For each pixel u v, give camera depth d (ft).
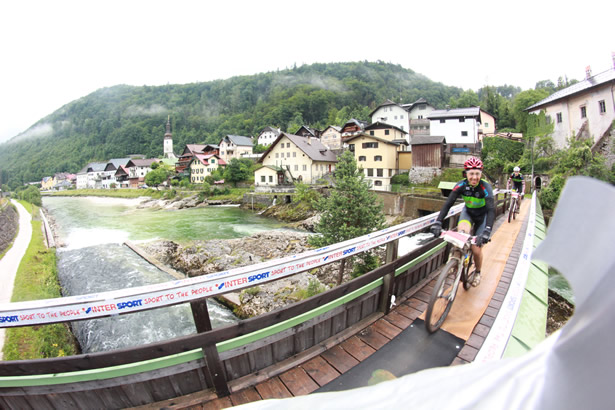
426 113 160.15
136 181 246.88
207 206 137.90
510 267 17.47
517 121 144.56
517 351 9.35
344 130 168.04
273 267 8.52
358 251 10.59
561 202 1.90
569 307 26.08
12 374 7.47
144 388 8.12
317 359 9.84
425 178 102.58
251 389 8.76
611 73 72.43
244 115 393.91
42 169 405.39
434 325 10.82
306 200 104.17
